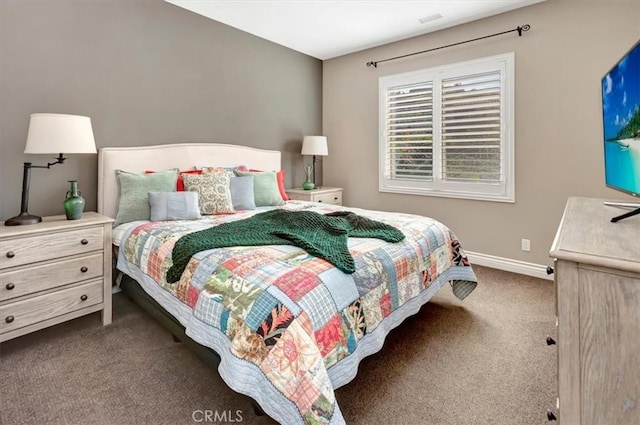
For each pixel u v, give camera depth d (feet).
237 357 4.17
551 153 10.19
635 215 4.17
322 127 15.99
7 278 6.21
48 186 8.36
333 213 8.43
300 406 3.77
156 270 6.43
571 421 3.01
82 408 5.02
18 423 4.72
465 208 12.14
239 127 12.55
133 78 9.64
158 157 9.89
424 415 4.90
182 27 10.68
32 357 6.33
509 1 10.02
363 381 5.66
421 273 6.73
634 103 3.94
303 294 4.37
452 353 6.50
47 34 8.09
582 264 2.86
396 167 13.83
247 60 12.64
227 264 5.15
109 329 7.47
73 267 7.06
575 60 9.61
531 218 10.72
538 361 6.22
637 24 8.67
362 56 14.40
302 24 11.79
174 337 6.79
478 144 11.63
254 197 10.36
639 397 2.71
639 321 2.68
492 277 10.71
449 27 11.91
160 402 5.16
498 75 10.98
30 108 7.93
